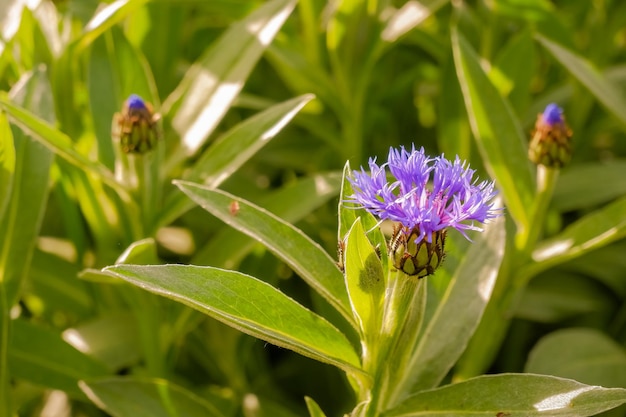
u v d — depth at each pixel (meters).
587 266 0.63
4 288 0.51
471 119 0.53
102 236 0.56
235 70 0.54
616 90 0.59
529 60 0.61
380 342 0.42
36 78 0.52
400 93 0.69
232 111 0.69
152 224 0.52
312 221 0.63
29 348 0.52
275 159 0.67
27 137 0.51
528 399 0.41
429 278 0.47
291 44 0.64
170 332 0.54
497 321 0.54
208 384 0.62
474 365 0.54
